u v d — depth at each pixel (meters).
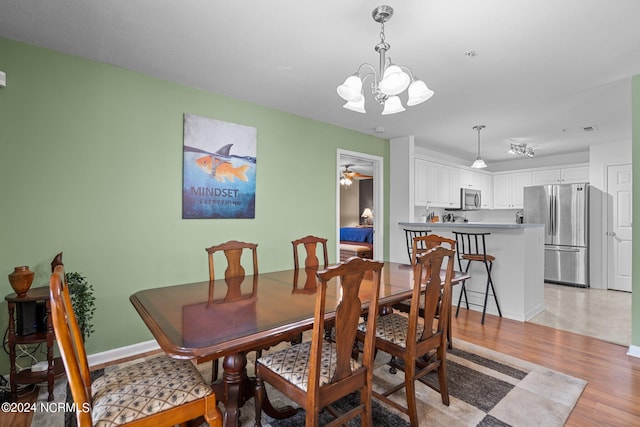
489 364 2.49
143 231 2.77
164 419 1.25
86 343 2.53
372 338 1.50
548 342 2.92
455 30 2.07
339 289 2.07
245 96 3.29
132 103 2.71
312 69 2.67
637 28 2.02
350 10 1.89
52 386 2.02
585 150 5.73
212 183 3.17
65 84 2.41
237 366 1.53
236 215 3.35
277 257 3.70
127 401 1.24
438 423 1.78
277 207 3.70
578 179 5.67
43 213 2.34
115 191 2.64
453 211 6.68
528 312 3.58
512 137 4.85
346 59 2.50
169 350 1.19
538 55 2.38
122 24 2.05
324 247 3.07
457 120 4.02
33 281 2.30
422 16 1.92
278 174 3.71
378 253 4.99
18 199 2.25
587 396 2.06
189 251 3.03
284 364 1.50
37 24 2.05
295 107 3.62
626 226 4.82
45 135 2.34
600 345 2.85
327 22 2.01
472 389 2.13
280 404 1.97
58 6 1.87
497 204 6.78
